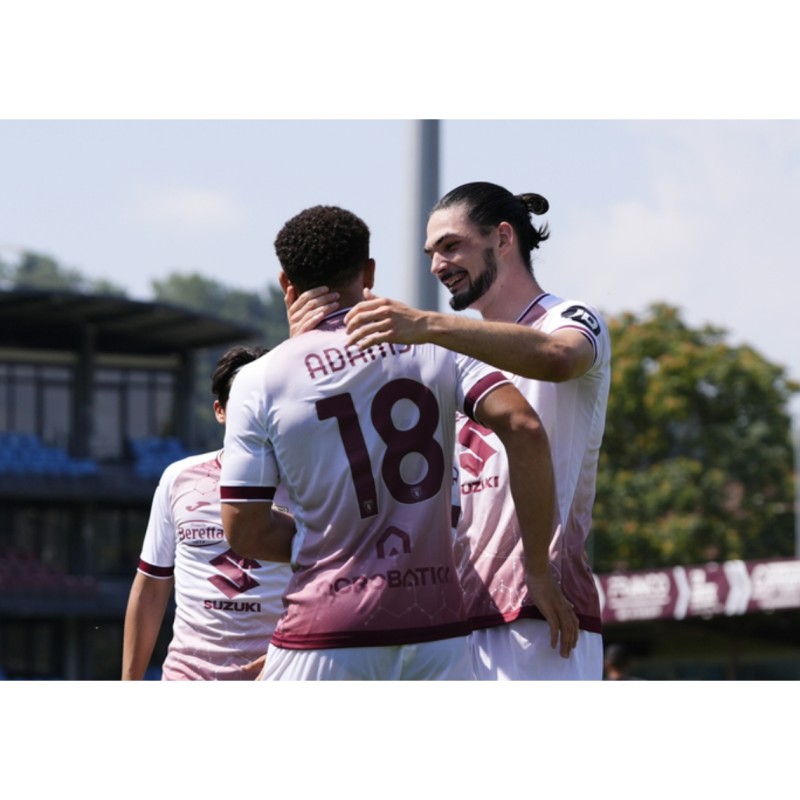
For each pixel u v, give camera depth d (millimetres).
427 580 13781
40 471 138500
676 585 77375
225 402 19719
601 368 15508
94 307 137000
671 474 141125
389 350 13984
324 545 13859
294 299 14727
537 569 14633
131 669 20188
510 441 13984
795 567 72875
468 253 15727
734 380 146125
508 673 15578
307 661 13758
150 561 20141
